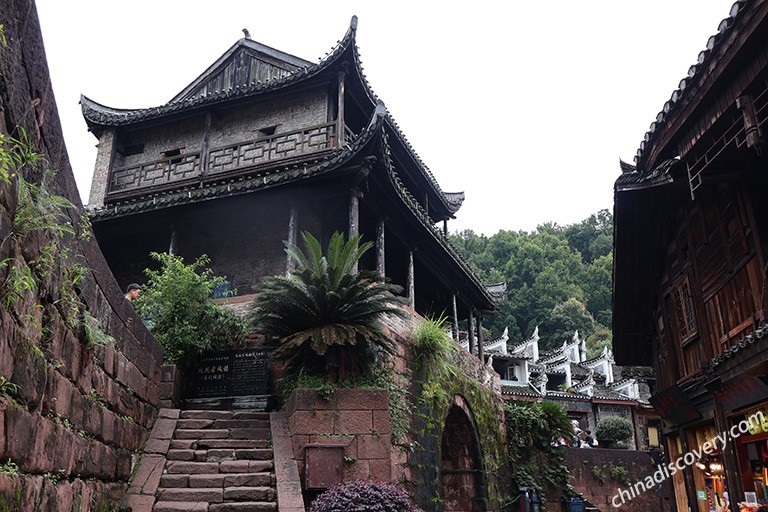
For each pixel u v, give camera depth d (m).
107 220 14.57
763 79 6.63
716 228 9.44
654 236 11.83
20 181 3.58
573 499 17.55
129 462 7.64
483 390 15.93
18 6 3.57
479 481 14.09
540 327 62.62
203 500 7.53
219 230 15.20
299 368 10.01
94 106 17.50
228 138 16.61
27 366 3.82
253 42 17.98
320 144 14.68
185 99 18.58
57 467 4.59
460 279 18.47
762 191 8.10
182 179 15.67
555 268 71.50
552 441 19.66
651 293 12.63
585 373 41.94
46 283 4.26
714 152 8.16
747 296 8.43
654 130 8.57
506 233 79.75
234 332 11.38
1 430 3.38
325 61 14.86
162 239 15.90
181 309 10.90
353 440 8.84
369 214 14.21
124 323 7.18
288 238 14.02
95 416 5.87
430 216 20.80
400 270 17.95
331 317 9.48
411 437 10.88
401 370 11.32
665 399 11.16
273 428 9.21
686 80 7.43
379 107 11.64
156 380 9.32
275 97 16.27
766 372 7.21
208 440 8.80
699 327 9.95
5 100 3.45
